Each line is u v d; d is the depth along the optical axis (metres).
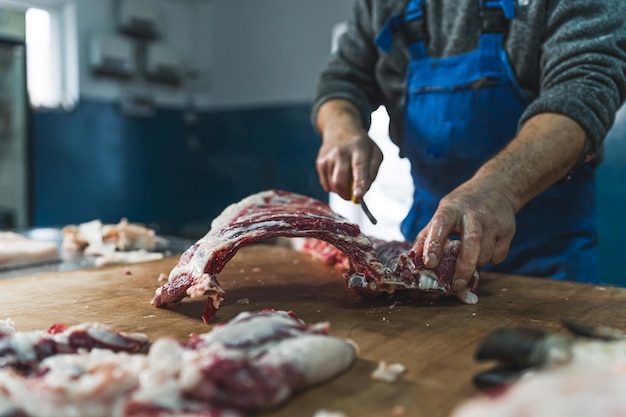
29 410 1.16
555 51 2.48
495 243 2.09
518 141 2.29
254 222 2.04
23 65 4.73
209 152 7.57
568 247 2.79
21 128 4.82
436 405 1.25
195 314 1.97
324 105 3.18
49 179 6.03
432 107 2.95
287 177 6.82
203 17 7.44
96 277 2.50
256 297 2.19
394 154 5.80
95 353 1.39
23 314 1.97
